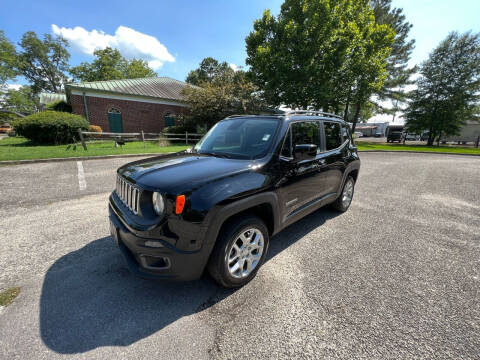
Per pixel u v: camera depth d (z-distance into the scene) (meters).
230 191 1.96
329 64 16.80
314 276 2.42
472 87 23.97
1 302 1.98
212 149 2.99
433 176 7.96
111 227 2.29
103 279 2.33
